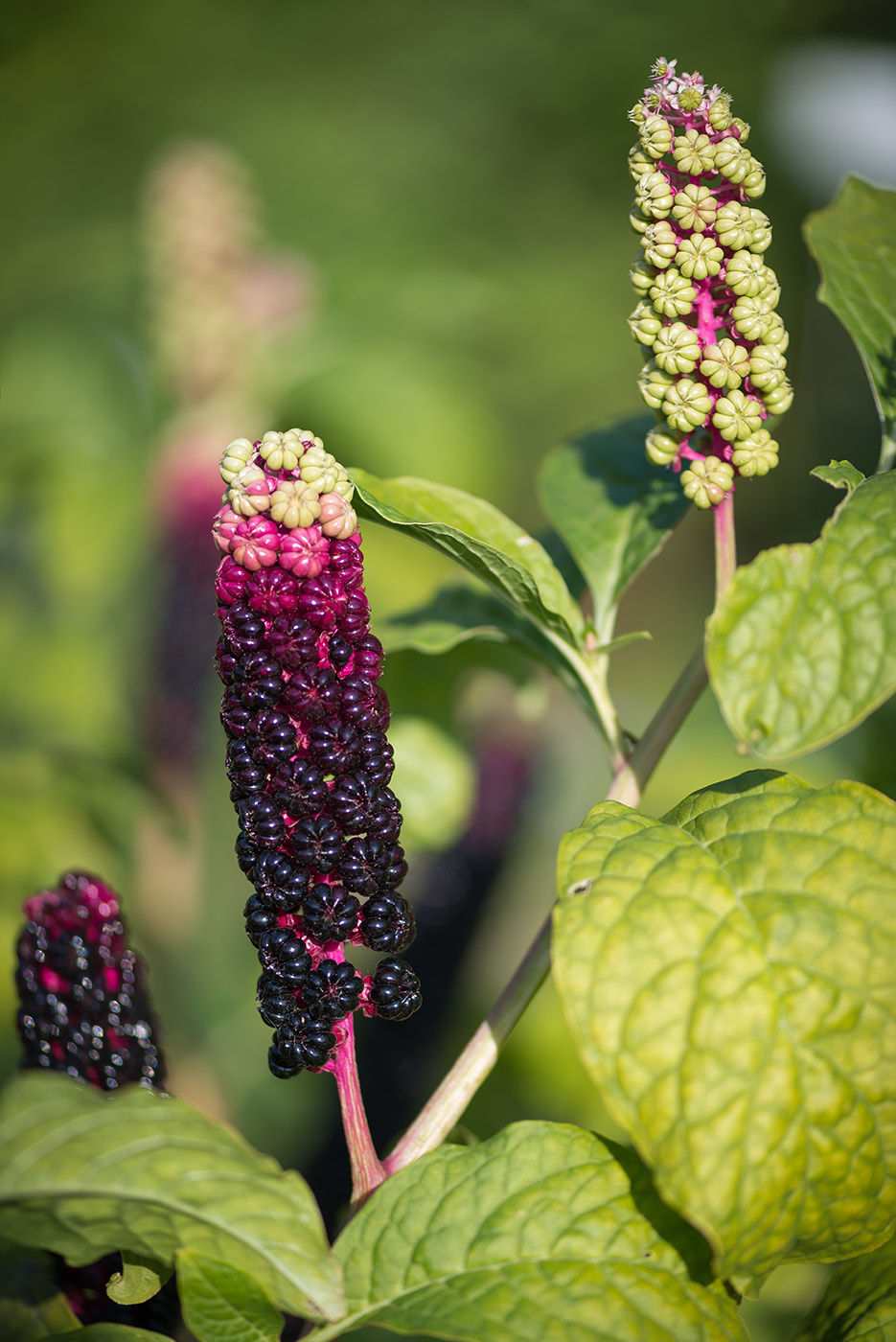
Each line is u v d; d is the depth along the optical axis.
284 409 1.03
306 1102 0.74
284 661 0.43
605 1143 0.44
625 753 0.49
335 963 0.44
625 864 0.43
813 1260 0.43
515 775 0.71
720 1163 0.41
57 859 0.82
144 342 1.06
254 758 0.44
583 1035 0.42
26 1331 0.46
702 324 0.45
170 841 0.85
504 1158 0.44
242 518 0.43
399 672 0.59
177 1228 0.42
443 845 0.60
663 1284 0.43
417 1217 0.43
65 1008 0.47
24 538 1.03
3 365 1.07
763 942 0.42
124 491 1.00
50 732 0.91
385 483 0.49
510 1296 0.42
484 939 0.71
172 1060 0.78
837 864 0.43
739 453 0.45
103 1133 0.41
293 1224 0.41
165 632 0.86
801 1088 0.42
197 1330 0.43
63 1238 0.42
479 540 0.47
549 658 0.52
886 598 0.42
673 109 0.45
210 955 0.83
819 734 0.42
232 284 0.98
